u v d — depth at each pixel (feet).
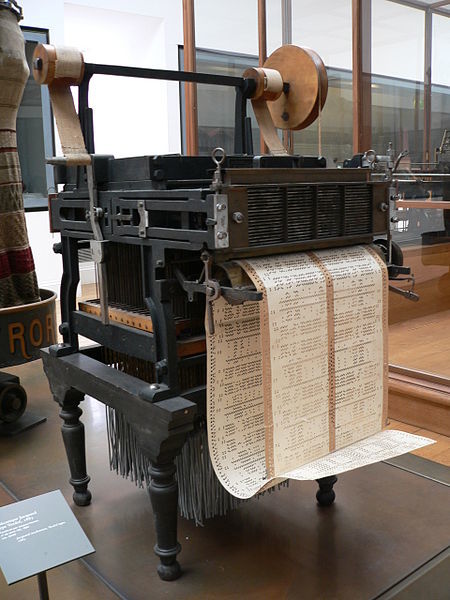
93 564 5.19
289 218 4.66
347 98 9.62
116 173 5.22
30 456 7.53
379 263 5.37
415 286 9.31
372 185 5.23
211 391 4.73
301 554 5.27
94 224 5.26
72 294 6.00
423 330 9.23
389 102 9.18
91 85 20.81
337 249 5.25
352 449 5.25
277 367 4.69
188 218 4.50
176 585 4.89
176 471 5.21
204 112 12.03
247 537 5.52
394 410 9.07
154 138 20.26
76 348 6.04
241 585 4.88
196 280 4.99
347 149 9.74
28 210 17.48
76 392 5.90
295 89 6.21
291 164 5.37
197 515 5.51
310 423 5.02
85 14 18.10
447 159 8.60
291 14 10.11
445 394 8.45
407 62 8.89
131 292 5.64
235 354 4.84
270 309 4.56
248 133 6.22
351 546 5.36
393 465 6.91
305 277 4.81
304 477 4.61
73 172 5.74
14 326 8.00
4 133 8.52
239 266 4.58
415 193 9.12
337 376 5.15
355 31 9.33
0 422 8.48
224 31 11.21
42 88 17.10
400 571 5.03
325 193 4.90
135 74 5.53
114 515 5.93
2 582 5.02
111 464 6.35
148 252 4.83
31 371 11.09
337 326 5.06
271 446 4.77
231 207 4.25
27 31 16.51
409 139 9.04
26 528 4.20
